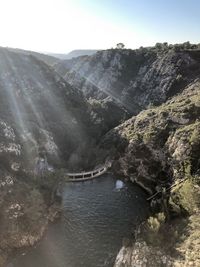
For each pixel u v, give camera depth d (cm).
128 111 15150
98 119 12138
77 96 13112
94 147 10688
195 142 7512
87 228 6281
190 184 5981
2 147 7088
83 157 10156
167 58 16188
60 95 12119
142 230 5666
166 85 14938
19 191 6369
